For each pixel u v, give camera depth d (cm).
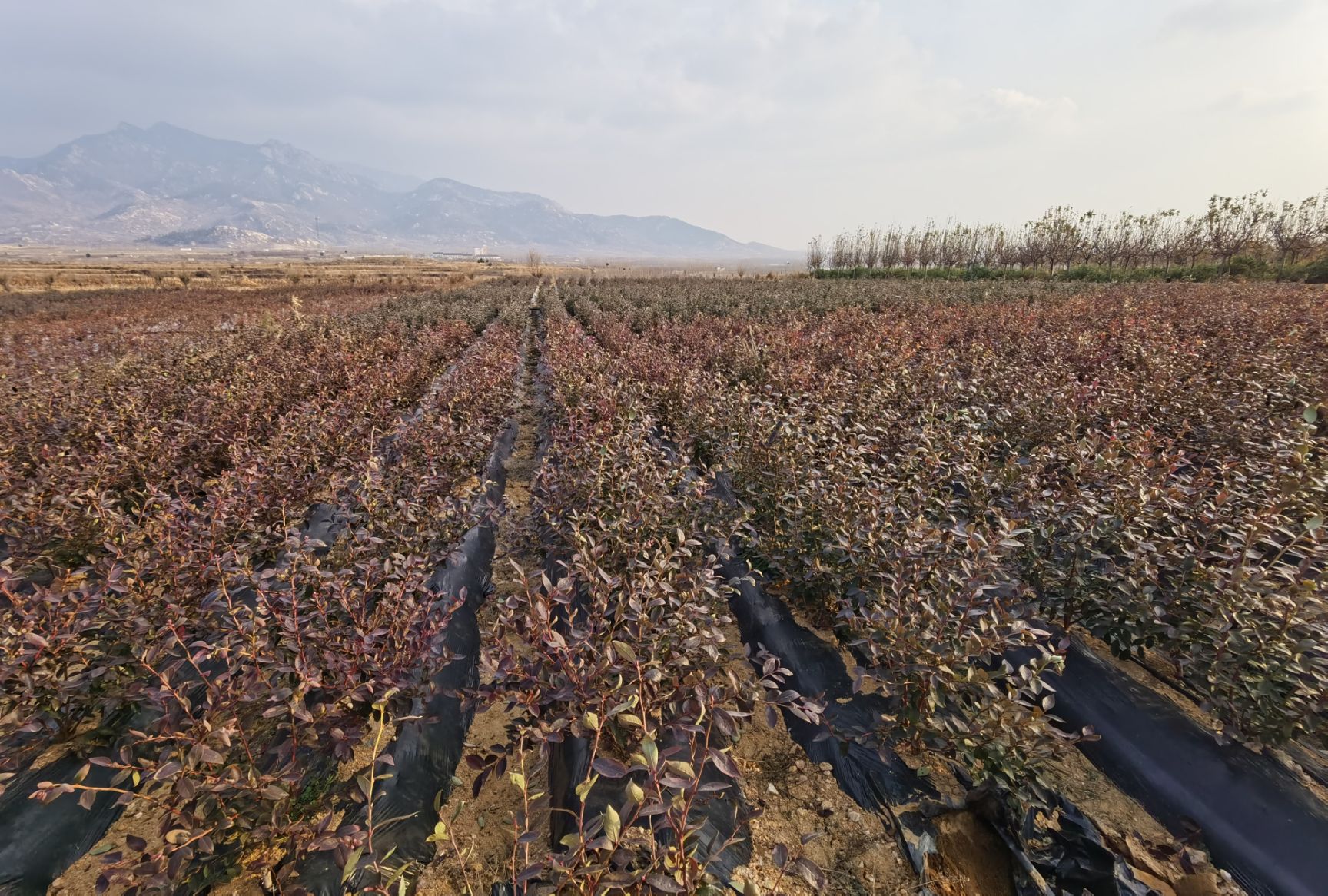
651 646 310
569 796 325
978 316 1547
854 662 438
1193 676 376
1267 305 1552
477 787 274
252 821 296
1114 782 361
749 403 683
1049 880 301
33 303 3228
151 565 390
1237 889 298
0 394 902
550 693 301
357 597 363
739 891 274
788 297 2395
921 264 5894
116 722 365
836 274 5375
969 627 334
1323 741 324
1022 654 431
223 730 260
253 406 792
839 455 509
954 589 365
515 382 1054
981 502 491
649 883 202
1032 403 673
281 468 569
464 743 393
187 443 681
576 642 310
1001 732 301
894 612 340
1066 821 319
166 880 244
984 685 304
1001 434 678
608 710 274
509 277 6103
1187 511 418
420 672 354
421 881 302
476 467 693
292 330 1669
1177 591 383
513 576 582
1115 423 600
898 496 469
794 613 495
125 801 342
